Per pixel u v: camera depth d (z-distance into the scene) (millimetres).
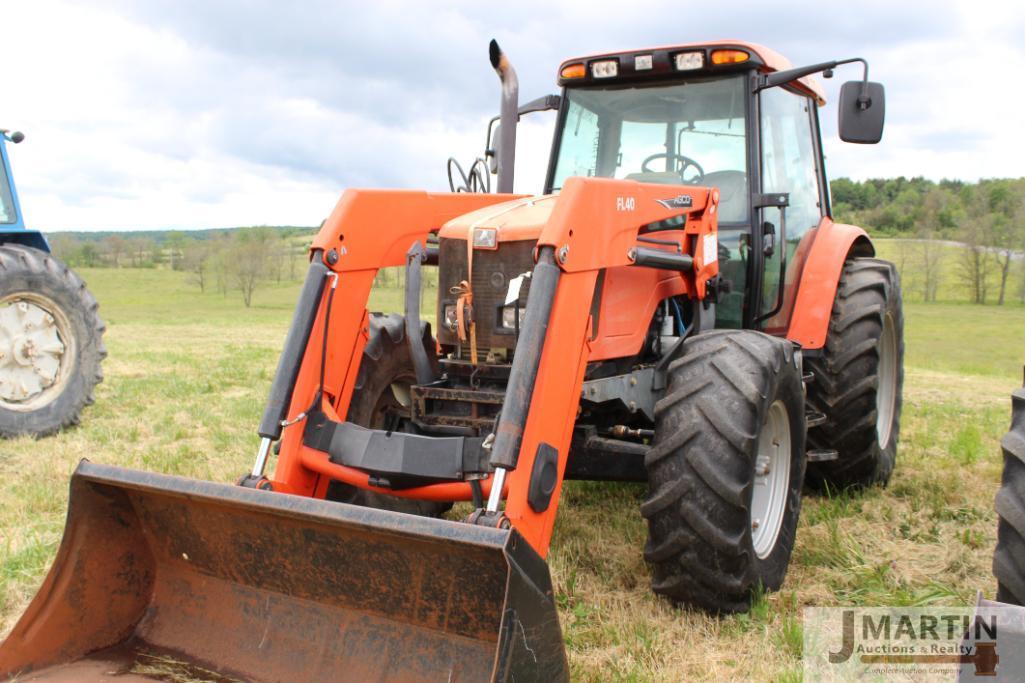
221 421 6965
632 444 3678
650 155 4625
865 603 3576
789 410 3748
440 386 3645
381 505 3805
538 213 3596
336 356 3490
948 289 44188
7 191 7113
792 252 4816
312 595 2842
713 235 4059
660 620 3402
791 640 3186
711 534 3254
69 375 6543
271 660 2822
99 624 2961
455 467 3014
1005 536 2875
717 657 3102
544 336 2945
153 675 2803
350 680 2686
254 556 2887
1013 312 39375
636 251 3451
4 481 5191
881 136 4102
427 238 3908
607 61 4605
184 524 2971
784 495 3805
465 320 3561
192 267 54469
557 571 3863
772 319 4641
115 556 3018
